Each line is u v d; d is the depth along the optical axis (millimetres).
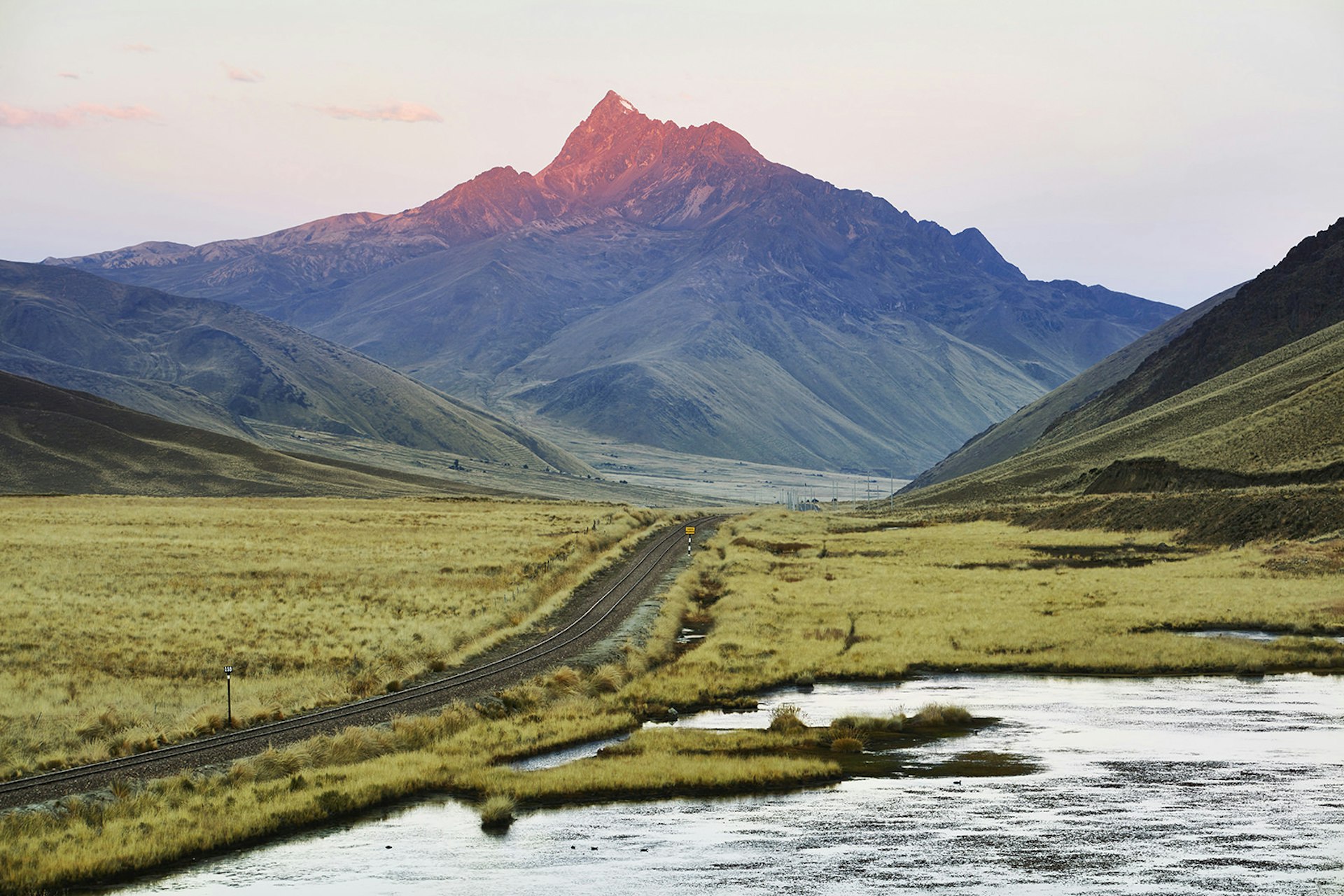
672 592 78312
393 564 86062
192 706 38812
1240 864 24047
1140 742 35906
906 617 66438
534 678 46250
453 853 25547
